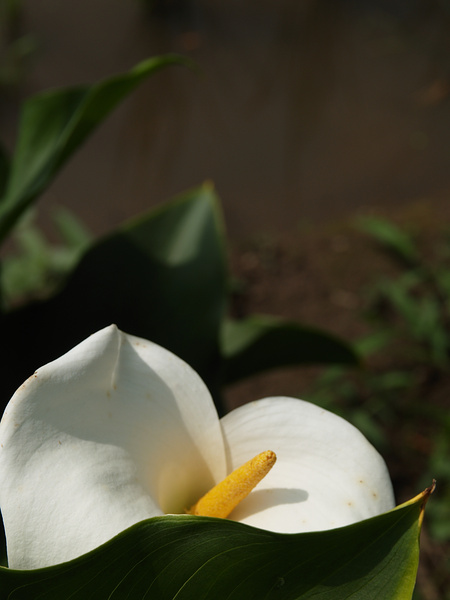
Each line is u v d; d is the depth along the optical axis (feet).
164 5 7.78
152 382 1.53
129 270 2.11
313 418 1.54
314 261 5.09
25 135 2.19
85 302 2.07
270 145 6.25
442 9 8.48
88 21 7.40
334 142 6.35
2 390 1.95
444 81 7.23
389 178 5.98
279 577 1.42
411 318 4.18
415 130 6.56
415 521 1.38
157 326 2.07
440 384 4.26
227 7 8.12
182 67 7.05
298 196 5.72
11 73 6.33
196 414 1.55
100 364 1.48
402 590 1.41
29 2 7.54
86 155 5.79
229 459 1.57
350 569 1.41
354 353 2.54
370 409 4.06
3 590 1.38
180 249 2.15
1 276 2.38
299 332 2.44
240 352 2.49
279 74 7.16
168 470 1.56
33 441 1.42
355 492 1.49
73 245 4.29
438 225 5.41
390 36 7.97
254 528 1.37
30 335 2.03
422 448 3.90
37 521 1.40
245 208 5.55
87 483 1.43
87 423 1.47
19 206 1.99
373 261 5.10
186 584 1.42
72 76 6.51
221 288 2.10
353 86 7.13
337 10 8.27
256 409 1.57
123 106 6.46
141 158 5.85
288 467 1.53
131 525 1.40
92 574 1.39
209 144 6.15
